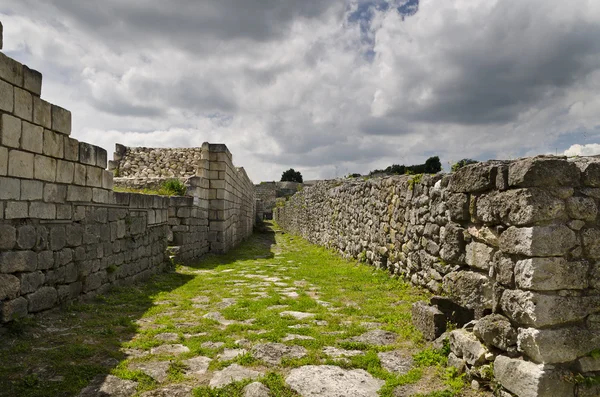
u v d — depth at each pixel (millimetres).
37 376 3697
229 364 4160
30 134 5285
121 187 14648
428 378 3795
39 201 5480
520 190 3184
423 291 7008
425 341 4750
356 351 4535
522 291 3146
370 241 10672
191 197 13383
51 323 5359
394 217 8828
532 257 3059
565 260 3068
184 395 3506
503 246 3410
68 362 4066
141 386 3629
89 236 6812
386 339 4910
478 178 3924
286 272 10703
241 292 7961
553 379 2916
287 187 54219
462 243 4480
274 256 15562
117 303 6805
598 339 3055
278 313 6168
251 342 4840
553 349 2969
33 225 5363
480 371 3457
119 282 8039
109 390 3533
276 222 42688
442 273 6219
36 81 5391
